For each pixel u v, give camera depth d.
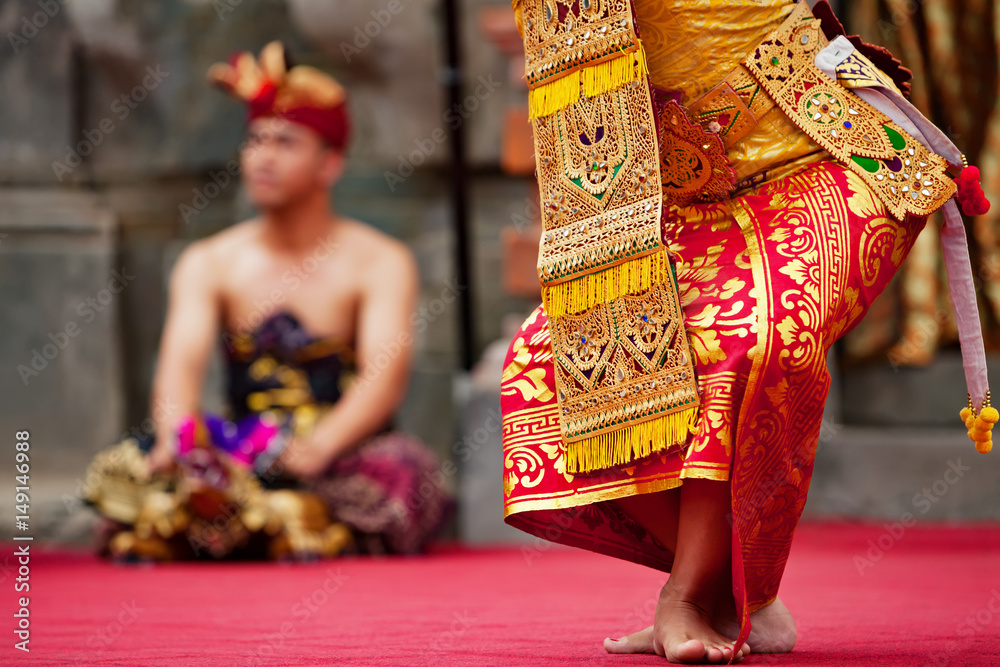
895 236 3.56
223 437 8.95
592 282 3.53
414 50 14.70
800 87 3.62
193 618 4.99
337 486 9.02
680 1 3.58
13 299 15.17
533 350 3.70
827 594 5.77
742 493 3.34
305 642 4.06
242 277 9.64
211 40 15.63
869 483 11.67
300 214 9.66
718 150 3.55
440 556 9.45
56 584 6.98
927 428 11.94
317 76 9.77
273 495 8.72
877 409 12.12
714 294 3.43
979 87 11.79
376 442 9.41
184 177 15.77
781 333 3.30
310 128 9.57
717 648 3.27
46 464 15.02
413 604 5.59
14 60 15.38
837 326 3.46
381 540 9.12
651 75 3.65
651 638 3.57
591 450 3.49
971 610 4.94
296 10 14.89
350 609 5.35
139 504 8.80
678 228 3.68
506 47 12.06
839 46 3.70
